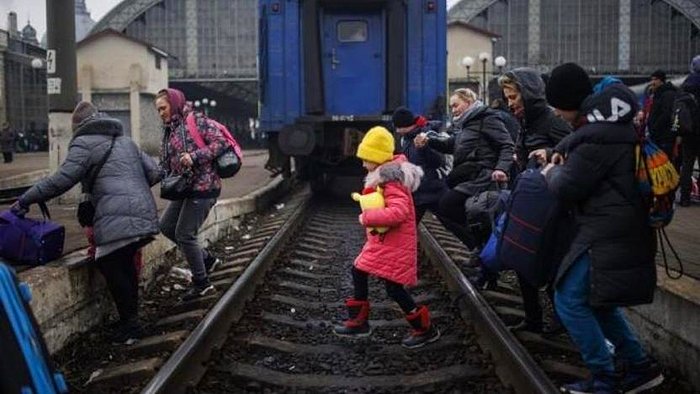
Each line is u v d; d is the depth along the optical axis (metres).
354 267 5.93
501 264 4.89
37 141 50.75
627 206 4.19
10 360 2.75
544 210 4.62
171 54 65.88
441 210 7.36
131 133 50.66
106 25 66.00
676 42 65.44
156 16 66.19
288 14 14.79
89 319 6.22
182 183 6.67
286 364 5.53
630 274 4.17
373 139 5.57
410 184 5.59
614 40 65.75
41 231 5.75
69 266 5.84
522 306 6.95
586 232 4.27
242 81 66.56
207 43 66.38
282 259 9.30
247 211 13.53
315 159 15.97
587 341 4.38
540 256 4.62
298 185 21.67
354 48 15.15
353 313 6.00
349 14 15.06
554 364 5.20
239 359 5.55
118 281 5.96
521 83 5.83
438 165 8.03
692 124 10.23
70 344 5.83
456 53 52.72
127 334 6.00
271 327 6.41
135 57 50.69
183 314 6.47
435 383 5.02
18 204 5.80
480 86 51.34
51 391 3.00
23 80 52.12
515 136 7.23
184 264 8.95
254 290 7.37
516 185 4.82
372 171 5.65
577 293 4.36
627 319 5.90
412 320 5.78
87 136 5.88
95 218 5.88
